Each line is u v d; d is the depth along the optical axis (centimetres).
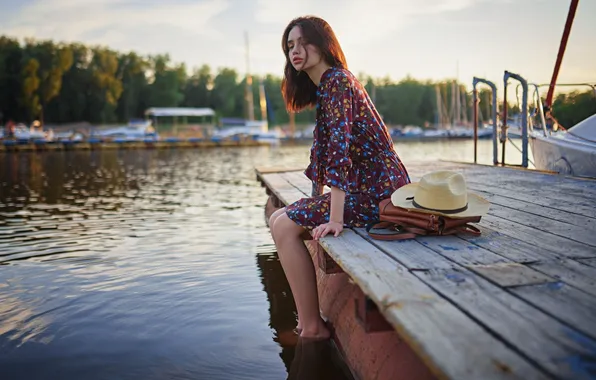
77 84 7312
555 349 145
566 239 263
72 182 1481
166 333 334
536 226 296
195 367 287
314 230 269
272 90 8912
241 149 4081
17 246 589
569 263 221
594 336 152
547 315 167
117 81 7438
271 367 287
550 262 222
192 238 628
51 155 3341
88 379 273
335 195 265
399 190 272
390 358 233
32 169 2089
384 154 280
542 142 666
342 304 312
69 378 275
